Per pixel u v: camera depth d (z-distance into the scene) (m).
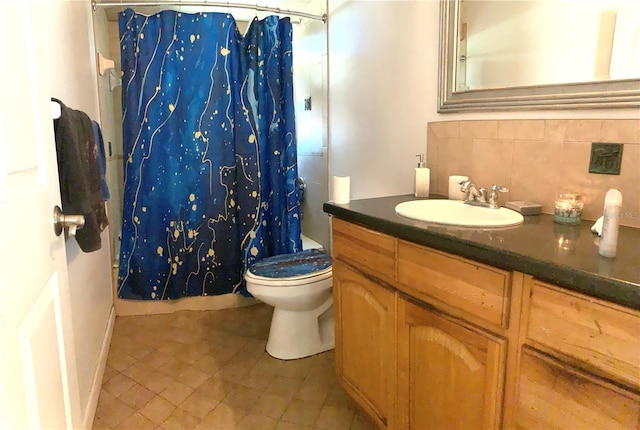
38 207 0.89
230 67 2.48
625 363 0.74
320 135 2.80
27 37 0.89
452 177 1.63
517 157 1.44
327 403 1.75
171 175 2.49
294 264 2.17
